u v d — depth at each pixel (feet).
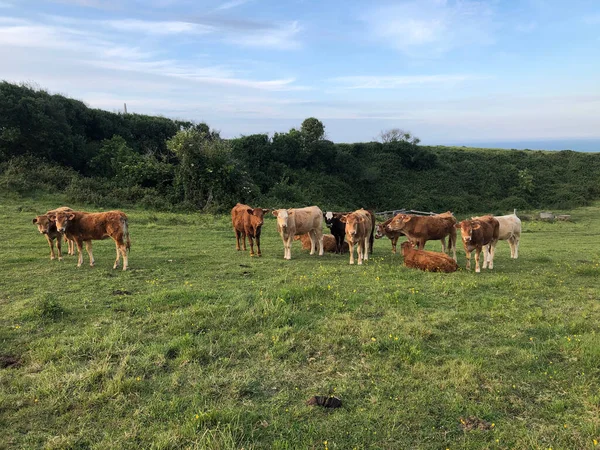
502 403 14.23
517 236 42.39
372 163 154.30
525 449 11.96
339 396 14.60
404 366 16.66
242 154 124.06
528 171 161.79
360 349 18.13
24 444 12.09
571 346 18.16
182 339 18.30
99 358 16.88
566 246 56.39
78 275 30.12
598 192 147.74
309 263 36.91
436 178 155.12
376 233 43.98
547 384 15.49
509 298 25.98
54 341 18.29
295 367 16.69
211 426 12.71
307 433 12.59
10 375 15.66
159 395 14.44
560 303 25.20
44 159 80.02
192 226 56.70
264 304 22.27
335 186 133.39
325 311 22.57
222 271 32.68
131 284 28.22
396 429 12.82
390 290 27.30
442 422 13.20
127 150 89.66
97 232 32.01
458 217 132.26
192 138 81.82
